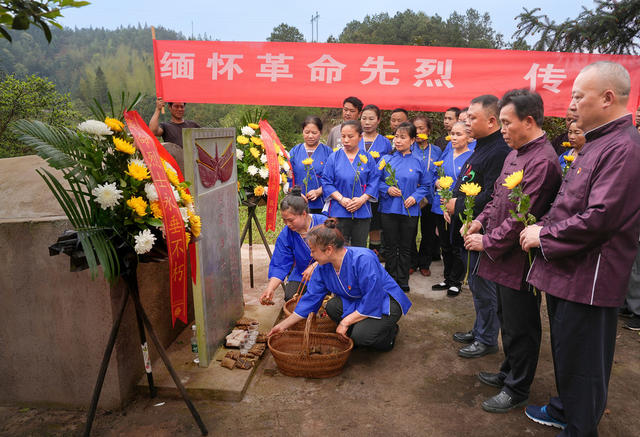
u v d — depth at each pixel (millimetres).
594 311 1938
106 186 1983
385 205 4355
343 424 2445
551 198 2264
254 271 4895
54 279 2430
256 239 6453
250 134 4004
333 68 5070
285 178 4277
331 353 2926
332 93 5133
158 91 5141
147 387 2682
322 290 3068
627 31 7359
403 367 3059
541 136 2320
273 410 2570
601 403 2016
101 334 2465
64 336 2494
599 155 1866
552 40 7945
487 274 2482
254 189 4012
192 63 5078
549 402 2473
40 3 1338
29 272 2439
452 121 4719
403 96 5090
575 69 4832
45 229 2373
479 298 3111
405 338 3494
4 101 15609
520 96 2270
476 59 4934
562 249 1896
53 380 2564
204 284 2838
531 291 2350
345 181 4262
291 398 2689
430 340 3461
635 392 2764
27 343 2535
